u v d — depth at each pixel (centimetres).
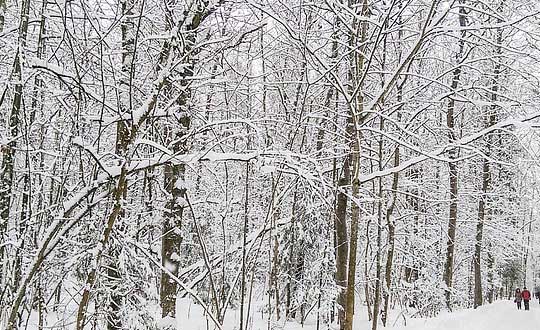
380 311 1772
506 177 2308
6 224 557
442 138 1453
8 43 590
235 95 927
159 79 589
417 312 2061
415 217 2012
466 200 2344
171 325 869
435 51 1291
